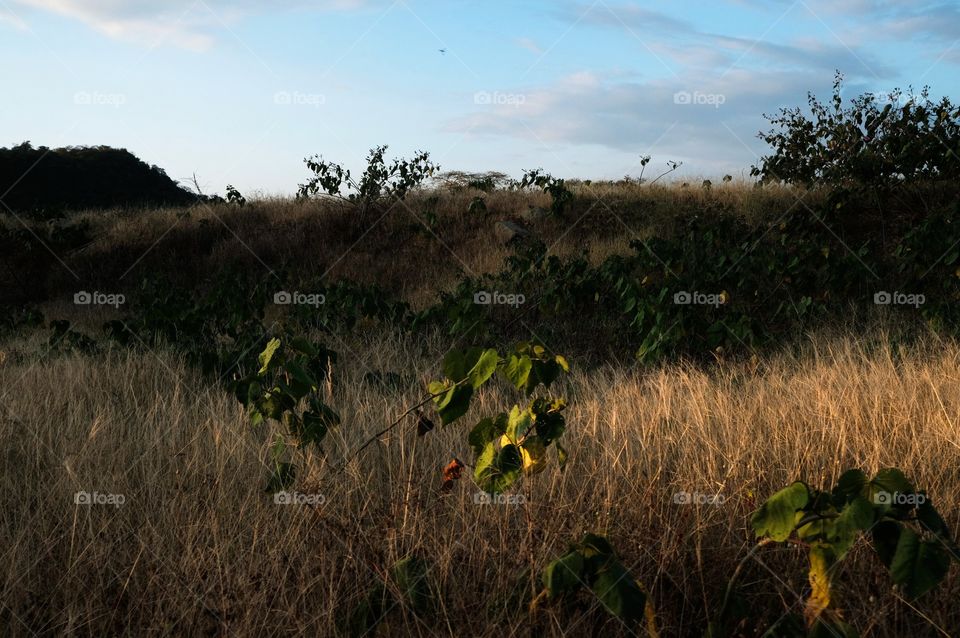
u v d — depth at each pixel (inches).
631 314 322.0
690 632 106.3
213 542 124.6
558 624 99.3
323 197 652.7
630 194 580.7
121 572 118.0
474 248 529.7
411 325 319.6
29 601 112.5
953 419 158.7
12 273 617.3
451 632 101.4
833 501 90.5
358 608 106.0
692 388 201.2
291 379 137.1
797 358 263.4
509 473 112.6
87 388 220.1
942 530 85.9
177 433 172.6
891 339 268.7
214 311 337.4
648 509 123.6
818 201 485.1
